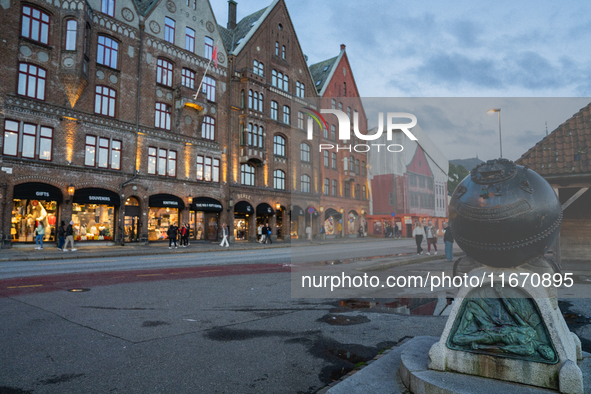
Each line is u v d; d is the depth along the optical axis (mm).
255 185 33344
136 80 25281
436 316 5688
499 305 2902
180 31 28188
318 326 5293
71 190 21266
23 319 5648
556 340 2658
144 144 25422
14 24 19688
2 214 18953
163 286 8766
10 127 19484
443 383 2729
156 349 4320
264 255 18953
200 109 28656
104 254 17938
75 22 21359
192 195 28266
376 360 3682
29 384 3385
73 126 21828
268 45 35156
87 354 4152
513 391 2600
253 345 4484
